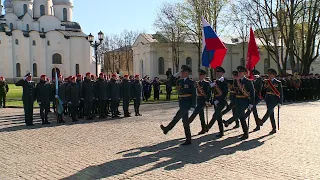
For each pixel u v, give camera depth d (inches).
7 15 3211.1
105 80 689.0
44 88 601.9
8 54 3031.5
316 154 344.8
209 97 441.7
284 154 346.3
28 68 3134.8
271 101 475.5
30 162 328.8
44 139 449.4
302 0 1325.0
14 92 1712.6
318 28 1478.8
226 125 445.1
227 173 282.0
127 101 692.1
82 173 288.4
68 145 406.0
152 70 2637.8
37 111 828.6
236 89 440.8
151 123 584.1
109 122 609.0
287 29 1457.9
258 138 436.1
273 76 480.4
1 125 594.2
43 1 3449.8
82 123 604.1
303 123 559.5
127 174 283.3
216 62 494.3
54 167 309.1
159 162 321.1
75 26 3449.8
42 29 3321.9
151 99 1185.4
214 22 1581.0
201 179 266.7
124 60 3757.4
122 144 406.9
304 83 1105.4
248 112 439.8
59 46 3275.1
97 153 361.1
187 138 402.6
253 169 293.0
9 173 293.1
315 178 265.4
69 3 3516.2
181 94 402.3
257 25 1453.0
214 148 381.1
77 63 3351.4
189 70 403.2
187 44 2593.5
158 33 2409.0
